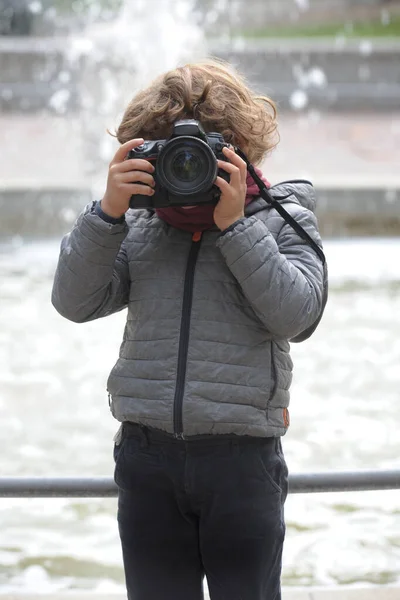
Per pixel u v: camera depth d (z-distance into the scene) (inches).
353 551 250.2
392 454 317.1
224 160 132.0
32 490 167.9
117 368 140.6
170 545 140.6
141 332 138.5
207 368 134.7
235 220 133.4
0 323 468.4
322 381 390.9
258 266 132.0
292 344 439.8
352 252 633.6
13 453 317.7
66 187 725.3
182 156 129.7
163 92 139.3
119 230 135.8
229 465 135.1
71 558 246.4
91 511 276.5
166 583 141.3
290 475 167.9
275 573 140.1
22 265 590.2
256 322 137.9
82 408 359.9
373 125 1099.3
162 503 139.3
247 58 1218.0
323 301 143.9
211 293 137.5
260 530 135.6
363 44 1261.1
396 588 201.2
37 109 1154.0
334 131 1058.1
